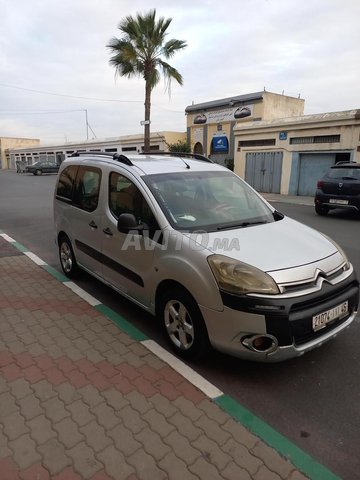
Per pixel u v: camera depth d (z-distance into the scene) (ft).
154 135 102.42
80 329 12.68
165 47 61.00
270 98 77.61
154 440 7.88
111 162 14.01
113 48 60.75
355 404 9.15
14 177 109.70
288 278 9.16
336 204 37.22
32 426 8.23
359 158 52.75
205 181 13.28
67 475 7.03
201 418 8.54
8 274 18.37
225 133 84.74
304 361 10.91
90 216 14.57
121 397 9.21
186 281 10.01
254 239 10.64
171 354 11.13
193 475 7.06
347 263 10.99
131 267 12.35
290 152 61.57
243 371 10.37
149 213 11.59
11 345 11.61
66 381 9.81
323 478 7.06
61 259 18.37
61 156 158.81
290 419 8.61
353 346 11.74
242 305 8.94
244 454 7.56
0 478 6.94
